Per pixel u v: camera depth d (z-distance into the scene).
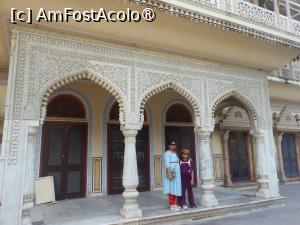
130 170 4.64
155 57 5.34
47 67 4.31
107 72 4.79
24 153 3.94
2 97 6.16
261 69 6.87
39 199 5.64
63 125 6.46
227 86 6.20
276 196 6.28
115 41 4.91
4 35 4.62
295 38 6.11
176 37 5.06
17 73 4.07
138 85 5.04
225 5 5.23
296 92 9.87
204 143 5.65
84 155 6.59
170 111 8.02
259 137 6.49
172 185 5.08
